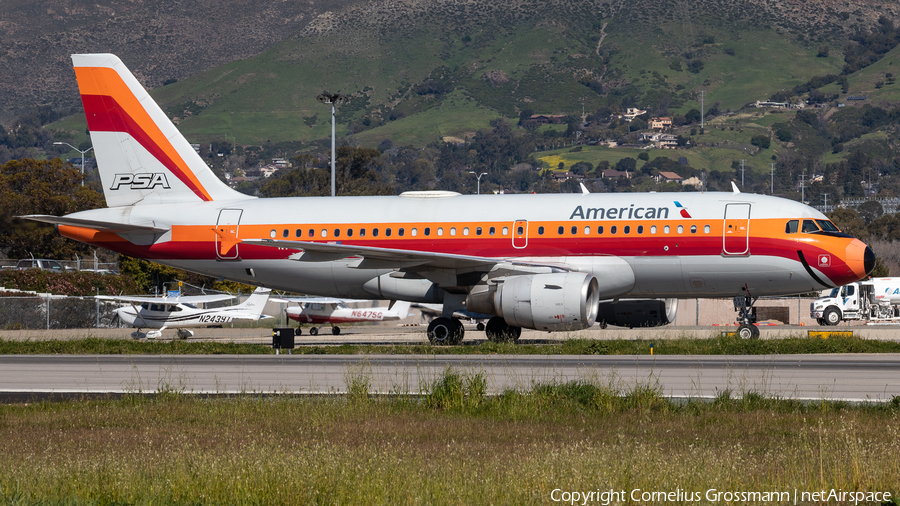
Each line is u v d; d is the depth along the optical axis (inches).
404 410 2561.5
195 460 1755.7
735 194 4635.8
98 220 5260.8
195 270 5290.4
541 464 1662.2
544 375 3277.6
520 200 4845.0
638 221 4591.5
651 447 1904.5
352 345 4923.7
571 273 4434.1
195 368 3816.4
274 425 2331.4
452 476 1601.9
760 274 4493.1
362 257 4909.0
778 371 3376.0
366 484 1545.3
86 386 3270.2
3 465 1786.4
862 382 3056.1
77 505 1477.6
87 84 5324.8
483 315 4896.7
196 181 5319.9
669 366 3590.1
